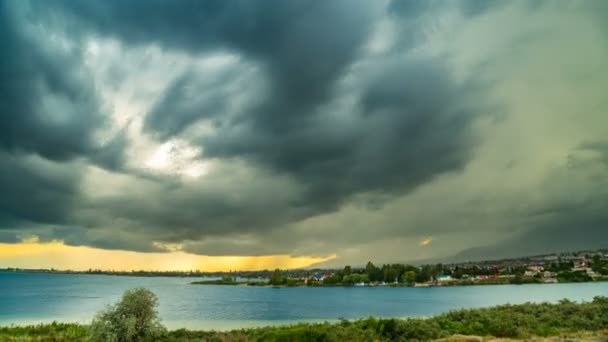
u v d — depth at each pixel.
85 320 84.31
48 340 43.66
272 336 40.69
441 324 46.34
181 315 101.12
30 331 50.38
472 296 167.00
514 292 177.38
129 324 36.66
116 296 177.62
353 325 45.25
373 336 40.44
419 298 169.50
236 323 78.31
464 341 38.28
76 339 43.59
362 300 168.62
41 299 158.62
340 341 38.00
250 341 39.38
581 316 49.69
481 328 44.38
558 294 155.25
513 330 42.44
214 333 44.31
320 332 40.03
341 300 169.62
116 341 36.03
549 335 41.22
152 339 38.47
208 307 133.38
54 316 93.81
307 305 141.62
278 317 94.81
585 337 38.56
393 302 151.38
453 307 122.38
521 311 53.75
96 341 36.56
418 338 40.34
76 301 148.62
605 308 53.72
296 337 39.28
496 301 135.88
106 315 37.44
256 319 89.25
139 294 38.94
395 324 43.03
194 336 42.16
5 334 48.44
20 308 117.88
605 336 38.91
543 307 55.72
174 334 43.16
